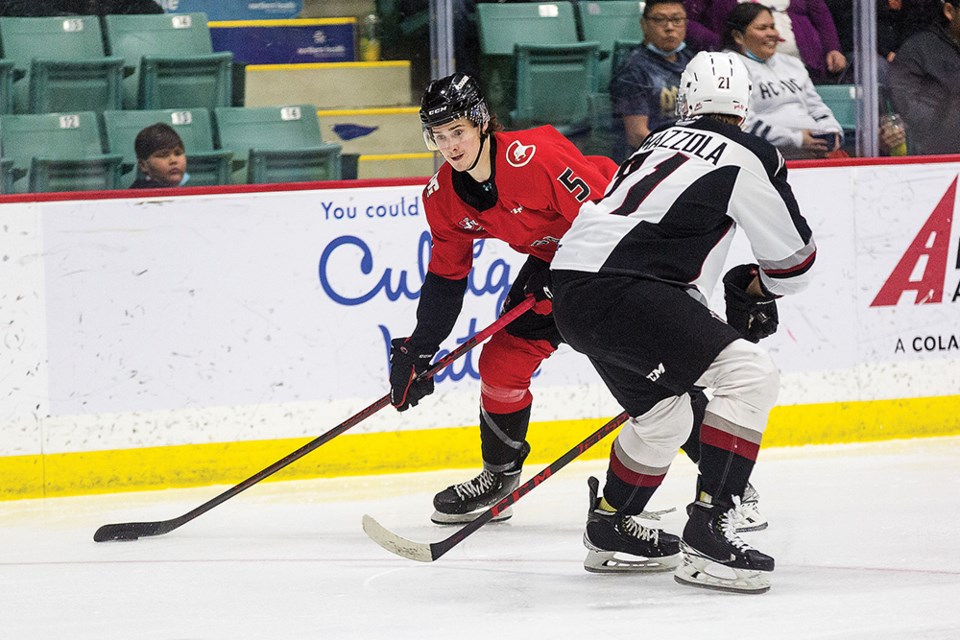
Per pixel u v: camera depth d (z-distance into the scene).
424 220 14.95
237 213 14.38
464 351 11.32
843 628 8.05
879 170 16.11
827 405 16.00
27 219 13.84
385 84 15.59
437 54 15.65
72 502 13.80
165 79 15.02
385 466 14.91
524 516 12.39
